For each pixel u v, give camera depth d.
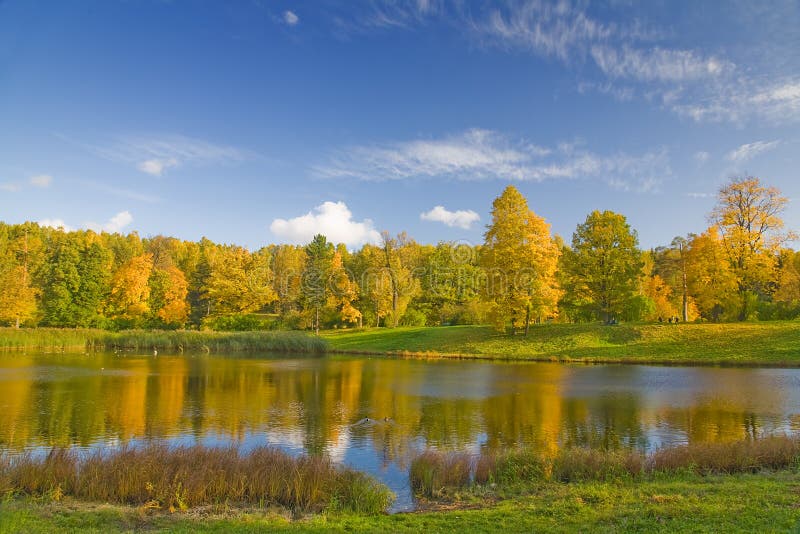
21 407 23.70
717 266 47.59
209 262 90.56
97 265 76.50
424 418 21.41
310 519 10.13
